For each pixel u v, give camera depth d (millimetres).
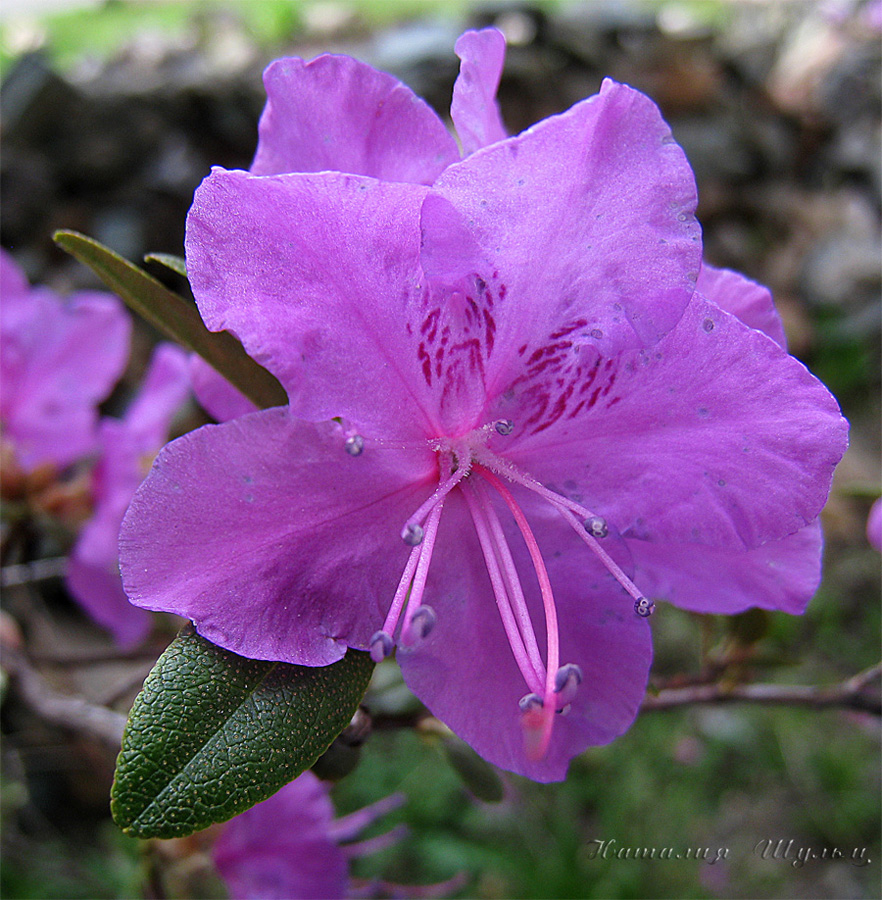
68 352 133
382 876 250
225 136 326
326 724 55
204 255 50
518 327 58
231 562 53
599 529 58
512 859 256
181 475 53
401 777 262
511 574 58
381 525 58
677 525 61
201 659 54
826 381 382
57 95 296
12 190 290
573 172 55
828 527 220
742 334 58
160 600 52
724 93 438
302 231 51
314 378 53
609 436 61
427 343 56
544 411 61
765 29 484
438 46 354
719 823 281
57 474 134
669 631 292
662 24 427
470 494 61
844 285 402
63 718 114
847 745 294
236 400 70
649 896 260
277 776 53
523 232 55
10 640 132
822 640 312
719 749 286
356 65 60
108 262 62
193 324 64
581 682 61
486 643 60
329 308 53
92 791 250
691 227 55
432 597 60
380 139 61
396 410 57
